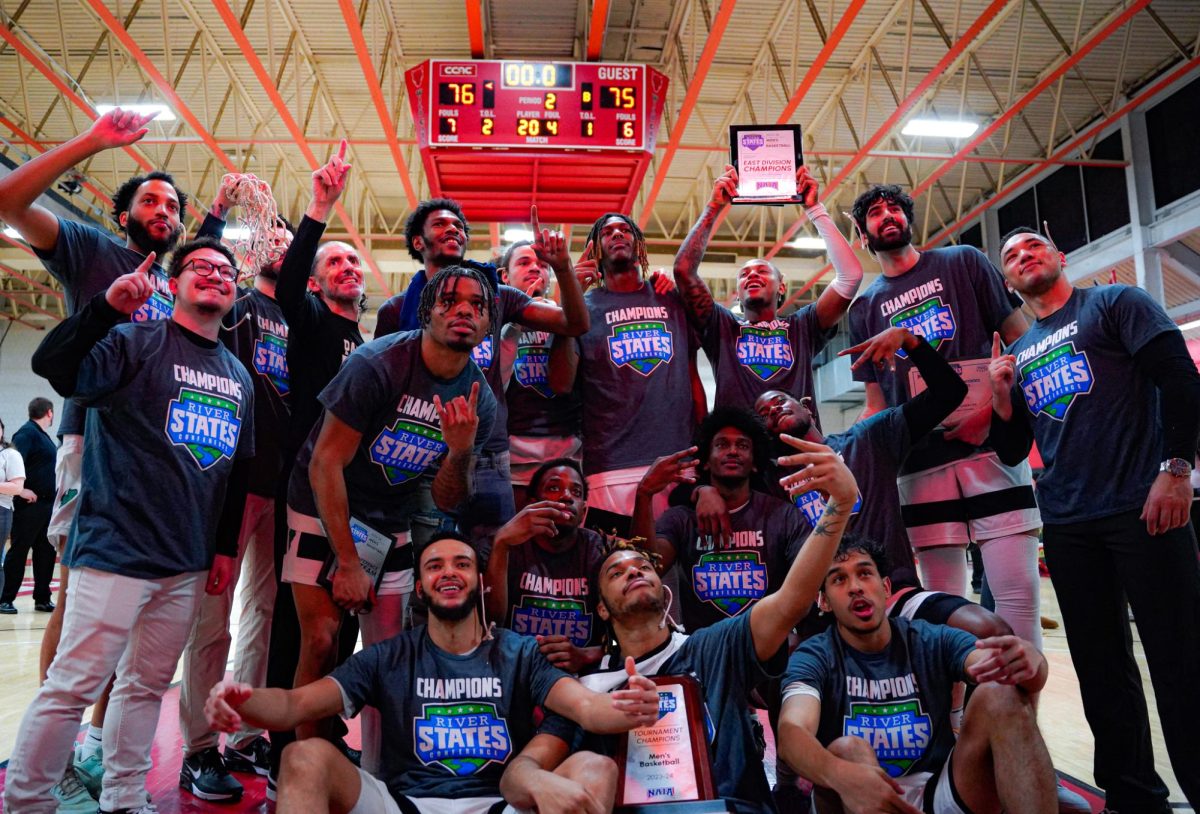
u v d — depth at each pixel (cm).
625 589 269
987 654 240
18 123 1291
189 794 316
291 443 318
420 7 1031
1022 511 341
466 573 262
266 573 364
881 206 366
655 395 364
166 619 276
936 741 262
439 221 332
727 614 324
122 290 246
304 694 243
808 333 405
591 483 366
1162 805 282
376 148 1377
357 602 260
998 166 1448
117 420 270
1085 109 1282
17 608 812
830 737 265
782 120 1017
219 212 379
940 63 937
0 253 1469
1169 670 272
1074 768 346
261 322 366
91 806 297
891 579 323
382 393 264
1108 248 1265
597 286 409
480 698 257
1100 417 291
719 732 257
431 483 310
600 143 833
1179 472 268
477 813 239
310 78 1188
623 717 232
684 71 1122
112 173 1423
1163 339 280
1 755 347
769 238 1706
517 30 1084
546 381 401
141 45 1113
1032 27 1083
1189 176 1138
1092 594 294
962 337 358
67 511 356
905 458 343
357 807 229
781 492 356
